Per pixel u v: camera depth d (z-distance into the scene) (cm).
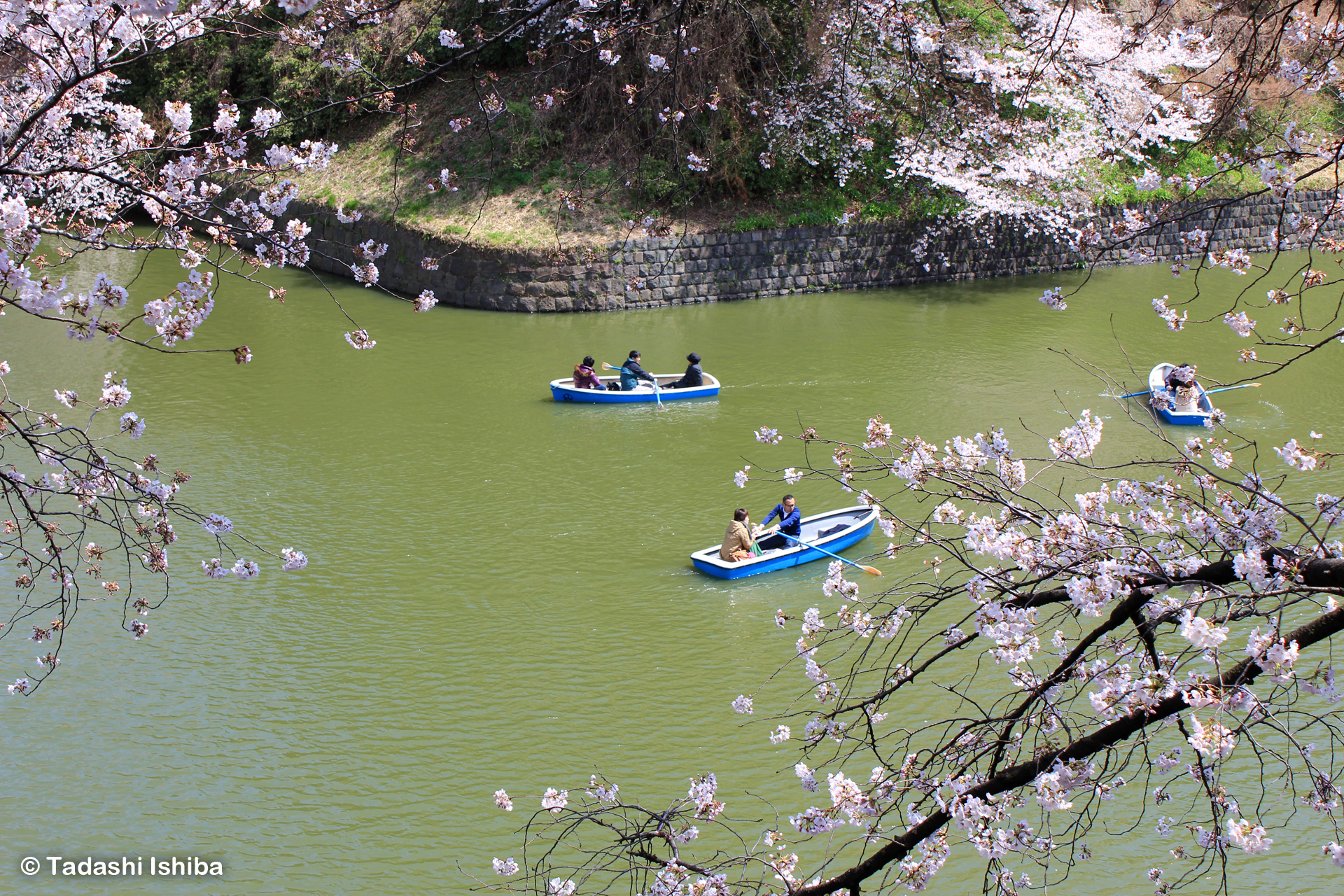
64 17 481
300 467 1648
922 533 573
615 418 1900
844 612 612
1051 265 3133
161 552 593
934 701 1052
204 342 2291
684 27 935
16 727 1013
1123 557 481
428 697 1074
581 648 1167
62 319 463
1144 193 2945
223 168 580
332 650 1158
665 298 2742
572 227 2698
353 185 2955
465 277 2684
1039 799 476
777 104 2669
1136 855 853
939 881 836
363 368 2164
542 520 1483
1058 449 579
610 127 2747
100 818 897
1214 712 450
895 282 2984
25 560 611
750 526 1366
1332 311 2550
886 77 2389
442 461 1688
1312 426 1812
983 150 2836
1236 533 496
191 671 1111
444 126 2947
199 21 543
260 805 918
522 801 927
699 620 1223
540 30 2131
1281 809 894
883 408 1936
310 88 2962
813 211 2886
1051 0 1096
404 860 857
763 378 2125
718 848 860
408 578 1316
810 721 580
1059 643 593
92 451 566
